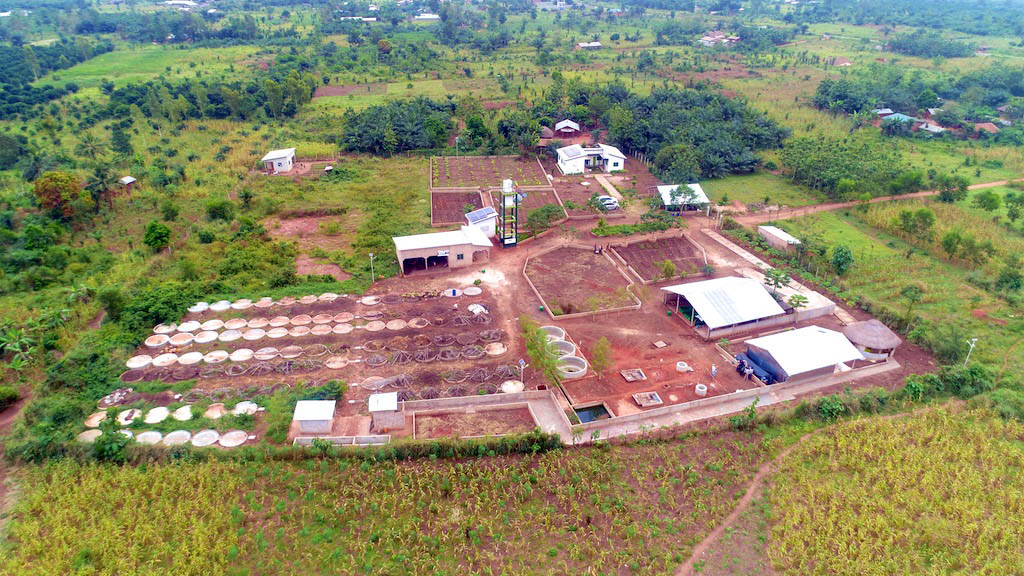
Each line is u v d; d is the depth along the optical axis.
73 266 85.19
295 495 50.34
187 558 44.97
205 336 70.88
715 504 51.03
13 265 83.56
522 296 82.50
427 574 44.72
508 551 46.59
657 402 62.03
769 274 84.25
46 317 70.62
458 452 55.03
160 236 90.38
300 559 45.50
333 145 142.88
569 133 153.25
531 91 184.88
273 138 146.25
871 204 112.44
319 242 97.56
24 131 139.62
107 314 73.12
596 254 95.75
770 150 145.00
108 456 52.88
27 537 45.88
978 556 46.56
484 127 146.12
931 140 149.50
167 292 75.38
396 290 82.88
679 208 112.19
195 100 163.75
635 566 45.31
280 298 79.56
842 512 49.69
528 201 115.31
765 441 57.09
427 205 112.06
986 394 63.00
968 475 53.59
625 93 164.25
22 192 106.94
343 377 65.00
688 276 87.94
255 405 59.88
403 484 51.19
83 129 143.88
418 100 161.50
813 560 46.56
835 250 87.88
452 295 81.75
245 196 108.00
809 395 64.50
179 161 128.75
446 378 64.62
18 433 54.56
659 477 53.53
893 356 71.38
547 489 51.97
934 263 92.56
